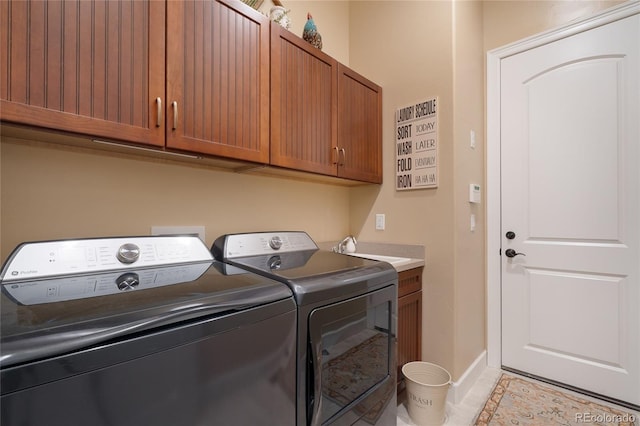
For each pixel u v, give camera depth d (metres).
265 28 1.41
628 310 1.72
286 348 0.89
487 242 2.23
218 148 1.22
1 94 0.78
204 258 1.21
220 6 1.24
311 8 2.16
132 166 1.29
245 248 1.41
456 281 1.83
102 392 0.56
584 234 1.86
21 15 0.81
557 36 1.95
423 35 1.99
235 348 0.76
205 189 1.53
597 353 1.81
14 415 0.47
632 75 1.71
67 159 1.13
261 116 1.38
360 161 1.99
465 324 1.94
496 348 2.19
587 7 1.85
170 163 1.41
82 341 0.54
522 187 2.09
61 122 0.87
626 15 1.72
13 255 0.86
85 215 1.17
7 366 0.47
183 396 0.66
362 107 2.01
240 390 0.77
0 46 0.78
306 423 0.95
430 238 1.92
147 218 1.33
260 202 1.79
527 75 2.07
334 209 2.28
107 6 0.95
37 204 1.07
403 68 2.08
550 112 1.98
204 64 1.18
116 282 0.85
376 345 1.26
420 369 1.78
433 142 1.91
